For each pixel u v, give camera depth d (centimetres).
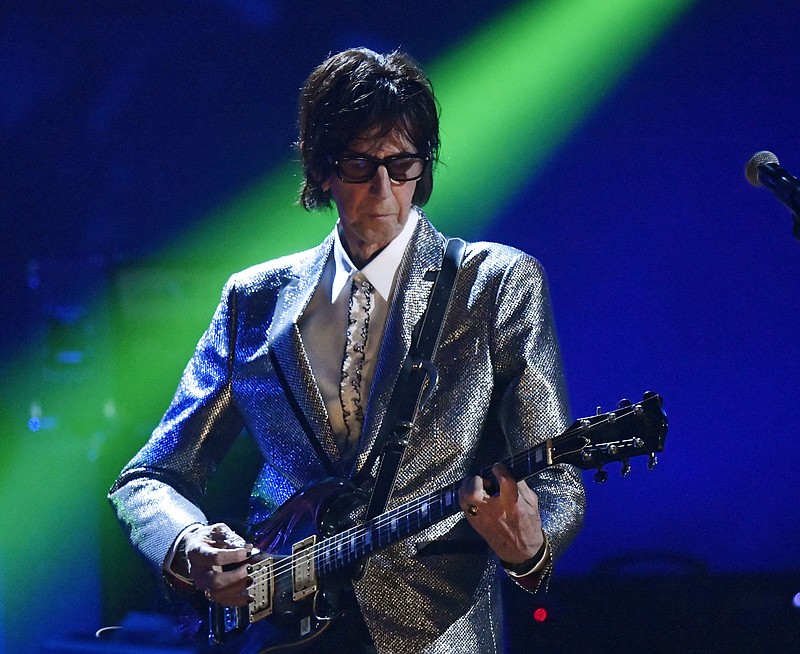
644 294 1925
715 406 1884
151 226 2289
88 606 1515
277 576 785
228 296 888
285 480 838
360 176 784
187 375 902
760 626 1257
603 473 648
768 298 1872
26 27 2277
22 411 1859
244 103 2245
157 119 2273
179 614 857
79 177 2300
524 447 746
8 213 2350
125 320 1734
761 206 1875
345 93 788
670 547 1859
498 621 782
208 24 2238
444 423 766
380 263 813
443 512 694
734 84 1878
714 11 1873
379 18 2088
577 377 1947
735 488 1858
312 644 781
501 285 788
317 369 820
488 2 1984
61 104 2292
